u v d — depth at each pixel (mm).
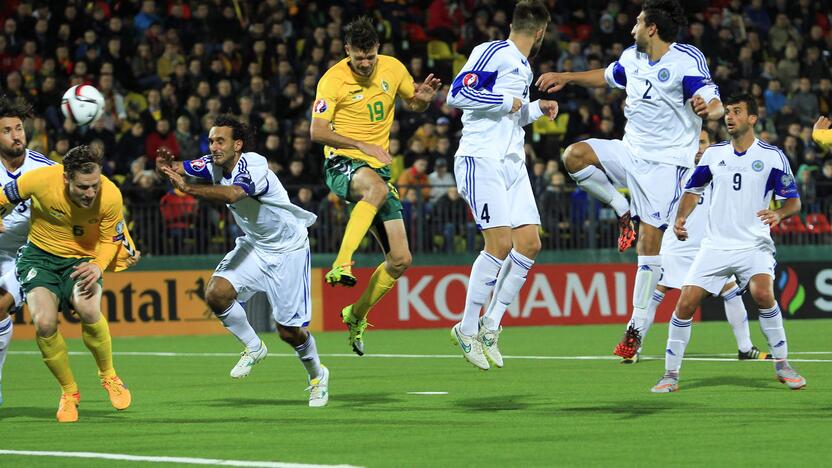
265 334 65938
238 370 33562
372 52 32062
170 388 37969
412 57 83438
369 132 33156
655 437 25594
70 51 75312
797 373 36250
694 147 37281
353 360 47906
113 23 76688
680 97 36344
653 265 39156
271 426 28312
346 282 31562
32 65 73312
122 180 68062
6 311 30969
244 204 31609
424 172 69188
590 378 38656
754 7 90312
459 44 84812
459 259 67812
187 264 64875
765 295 33656
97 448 25172
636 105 36969
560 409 30703
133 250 30906
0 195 29234
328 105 32281
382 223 34406
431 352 51312
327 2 83500
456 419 29078
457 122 76562
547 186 68500
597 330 63500
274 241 32188
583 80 37750
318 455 23719
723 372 39625
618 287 69250
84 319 30297
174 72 74000
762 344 52844
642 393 33938
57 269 29984
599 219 69188
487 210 33000
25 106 30984
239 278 32469
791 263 69812
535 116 33594
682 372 39812
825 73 86812
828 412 29250
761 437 25375
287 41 80375
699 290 33469
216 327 65188
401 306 66750
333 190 33469
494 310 33781
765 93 83250
